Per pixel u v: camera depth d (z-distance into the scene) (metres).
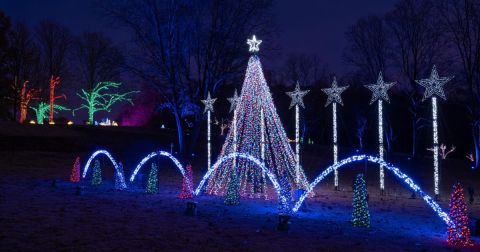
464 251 8.99
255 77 18.62
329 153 39.53
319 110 53.00
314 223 11.65
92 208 12.86
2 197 14.42
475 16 33.62
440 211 10.40
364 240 9.70
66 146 33.44
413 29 35.22
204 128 50.84
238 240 9.27
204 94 33.00
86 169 21.61
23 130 36.88
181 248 8.45
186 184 16.11
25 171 23.31
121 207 13.25
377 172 30.45
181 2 31.77
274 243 9.11
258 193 18.09
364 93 47.44
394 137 46.50
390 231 10.91
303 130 52.84
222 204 14.90
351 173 29.83
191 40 32.03
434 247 9.27
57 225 10.19
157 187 17.50
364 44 37.84
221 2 32.19
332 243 9.30
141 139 39.44
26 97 48.28
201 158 33.16
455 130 49.91
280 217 10.51
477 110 35.91
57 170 24.55
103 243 8.59
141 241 8.85
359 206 11.38
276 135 20.84
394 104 45.34
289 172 22.77
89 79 53.81
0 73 40.84
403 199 18.09
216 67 32.72
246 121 19.33
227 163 19.41
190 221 11.31
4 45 40.94
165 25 31.84
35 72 50.69
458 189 9.83
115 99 54.06
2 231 9.38
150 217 11.69
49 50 53.06
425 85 17.42
